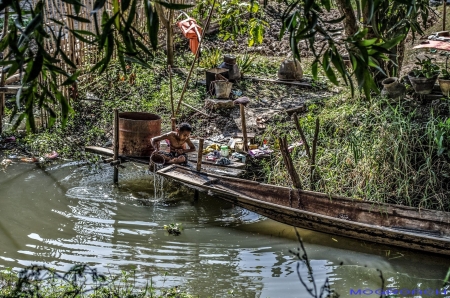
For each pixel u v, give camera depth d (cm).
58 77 1095
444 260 675
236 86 1198
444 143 827
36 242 711
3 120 1086
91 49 1214
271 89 1188
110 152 913
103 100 1164
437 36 957
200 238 742
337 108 1016
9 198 847
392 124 834
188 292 599
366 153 835
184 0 1411
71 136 1073
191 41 1198
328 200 776
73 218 788
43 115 1093
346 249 713
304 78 1227
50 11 1090
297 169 875
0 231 738
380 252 702
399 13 869
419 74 941
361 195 799
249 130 1041
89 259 669
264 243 732
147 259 677
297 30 395
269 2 1586
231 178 816
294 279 638
